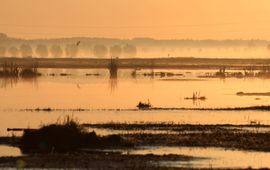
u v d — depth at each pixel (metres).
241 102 192.25
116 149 106.44
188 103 188.62
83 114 155.62
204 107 174.88
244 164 95.06
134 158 97.81
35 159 96.94
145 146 108.88
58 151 105.44
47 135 108.56
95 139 109.06
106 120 142.75
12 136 116.00
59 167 92.00
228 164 94.88
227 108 170.12
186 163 95.00
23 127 130.25
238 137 117.56
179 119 145.50
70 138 108.31
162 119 145.38
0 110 163.62
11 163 94.44
